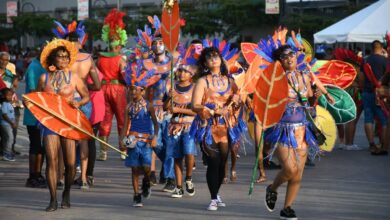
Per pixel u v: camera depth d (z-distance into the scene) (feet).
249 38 137.69
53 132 27.48
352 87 46.68
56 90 28.07
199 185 33.32
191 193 30.48
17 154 44.96
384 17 66.59
